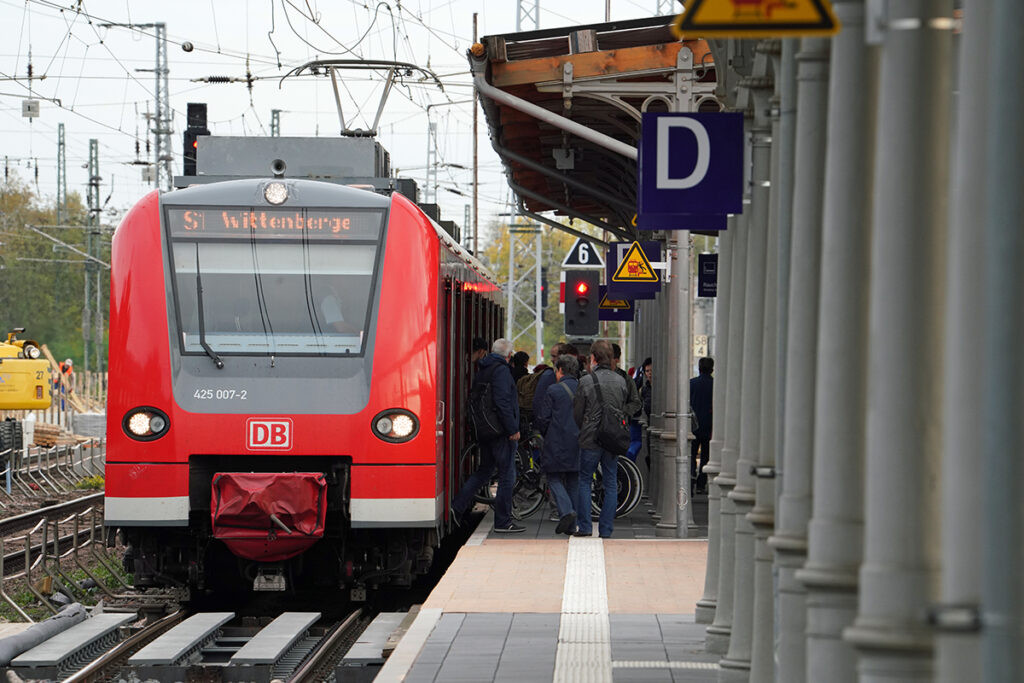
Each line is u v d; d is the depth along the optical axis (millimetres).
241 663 24109
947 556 8414
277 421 28578
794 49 14875
